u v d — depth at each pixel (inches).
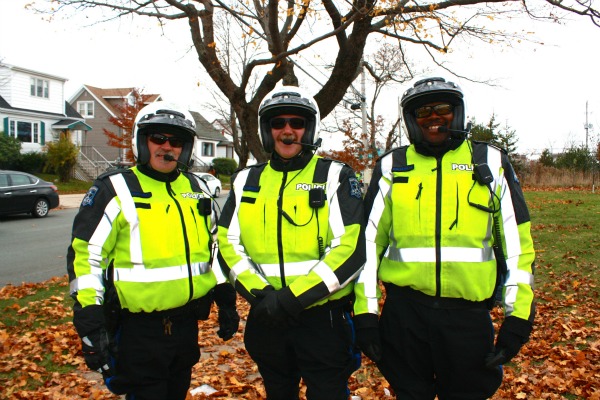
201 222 119.6
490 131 1279.5
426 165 108.3
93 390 168.1
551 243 433.7
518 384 170.6
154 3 316.8
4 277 340.8
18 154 1209.4
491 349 104.7
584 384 166.6
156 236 111.0
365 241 108.4
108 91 1807.3
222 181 1776.6
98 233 108.2
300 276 104.1
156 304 109.0
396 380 110.4
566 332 215.9
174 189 117.9
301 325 107.0
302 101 110.9
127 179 113.3
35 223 625.9
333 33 261.9
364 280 106.5
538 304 263.9
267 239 108.3
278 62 295.0
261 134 114.9
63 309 262.7
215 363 199.6
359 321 104.6
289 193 109.2
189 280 112.7
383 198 110.8
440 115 105.7
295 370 115.2
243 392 171.5
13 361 193.2
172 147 115.9
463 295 102.8
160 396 112.5
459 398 107.0
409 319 106.7
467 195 104.0
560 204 746.2
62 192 1100.5
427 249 104.3
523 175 1282.0
